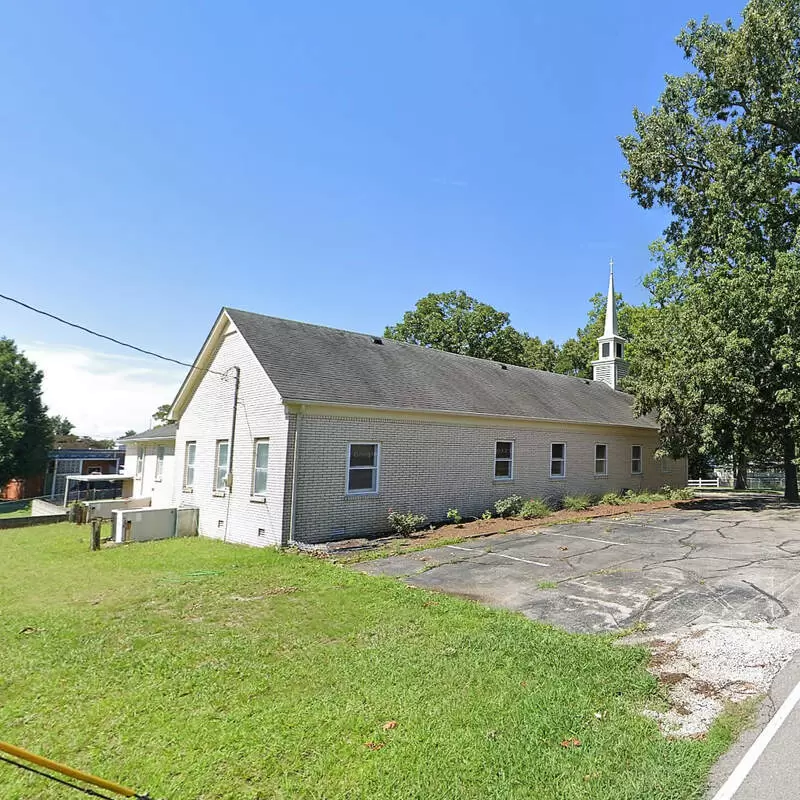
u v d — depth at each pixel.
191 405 15.70
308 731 3.74
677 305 21.64
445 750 3.46
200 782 3.19
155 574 9.03
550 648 5.21
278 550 11.01
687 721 3.86
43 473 42.72
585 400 22.16
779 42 17.22
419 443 14.09
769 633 5.65
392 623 6.11
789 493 20.39
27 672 4.86
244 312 14.27
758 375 17.27
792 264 16.55
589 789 3.04
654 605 6.75
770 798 2.93
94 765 3.38
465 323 40.38
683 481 26.70
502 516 15.49
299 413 11.62
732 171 17.73
